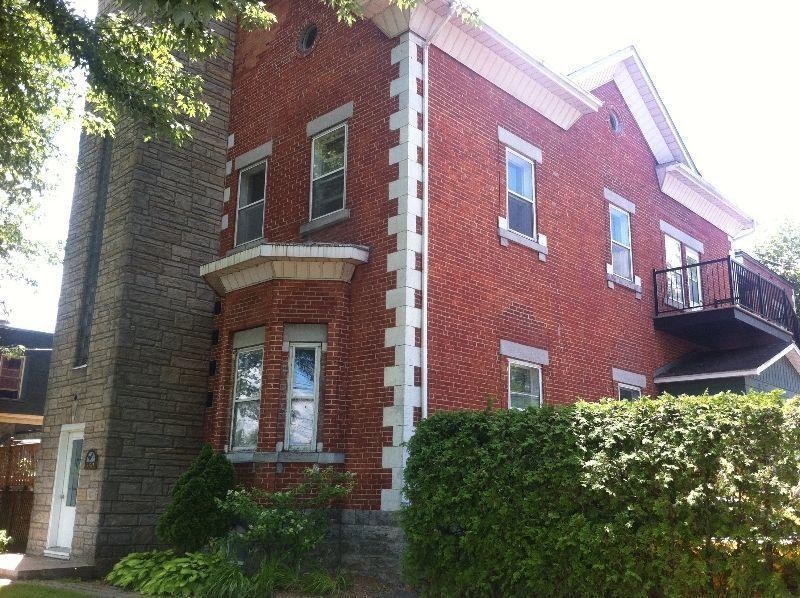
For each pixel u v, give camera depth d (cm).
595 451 720
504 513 752
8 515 1558
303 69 1312
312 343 1093
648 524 674
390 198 1088
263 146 1349
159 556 1027
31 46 1107
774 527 612
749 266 2077
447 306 1084
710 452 648
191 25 884
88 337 1346
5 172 1323
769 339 1688
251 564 973
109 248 1305
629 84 1669
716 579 643
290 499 962
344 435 1048
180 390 1275
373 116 1155
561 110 1403
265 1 1429
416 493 826
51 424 1354
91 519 1153
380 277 1070
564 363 1288
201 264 1352
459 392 1069
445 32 1169
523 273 1245
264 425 1056
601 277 1446
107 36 1095
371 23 1200
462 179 1164
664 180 1731
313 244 1074
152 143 1321
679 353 1672
